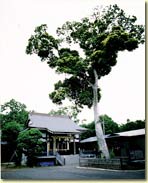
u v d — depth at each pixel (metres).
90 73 22.02
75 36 21.56
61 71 20.28
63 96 21.09
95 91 21.50
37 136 22.34
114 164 17.17
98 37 20.08
